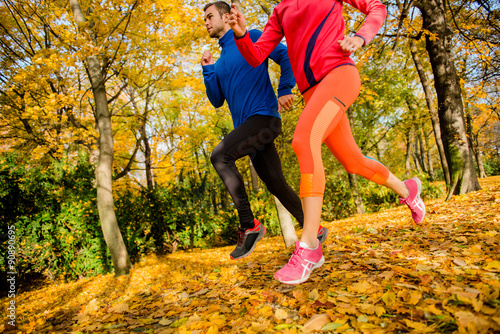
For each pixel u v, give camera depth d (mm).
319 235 2049
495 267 1365
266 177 2057
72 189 7750
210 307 1606
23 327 2215
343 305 1229
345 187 12594
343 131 1670
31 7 7746
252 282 1969
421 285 1297
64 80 7953
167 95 15047
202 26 7391
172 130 13578
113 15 6984
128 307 2002
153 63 7867
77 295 5309
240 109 1943
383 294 1262
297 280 1353
